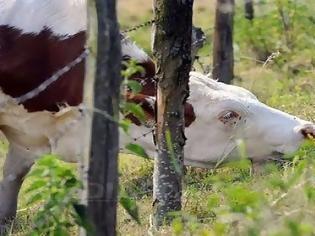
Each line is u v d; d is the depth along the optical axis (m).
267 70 21.70
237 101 13.23
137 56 12.91
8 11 13.21
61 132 13.17
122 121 8.77
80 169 8.75
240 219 8.70
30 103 13.04
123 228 11.68
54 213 8.88
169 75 11.34
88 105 8.56
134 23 22.75
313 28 23.00
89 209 8.67
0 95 13.15
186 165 13.59
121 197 9.52
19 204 14.37
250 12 23.78
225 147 13.25
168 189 11.50
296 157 10.07
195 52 16.02
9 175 13.67
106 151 8.60
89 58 8.54
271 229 8.38
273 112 13.46
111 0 8.47
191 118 13.19
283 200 9.11
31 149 13.55
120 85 8.70
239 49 23.12
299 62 22.00
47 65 12.97
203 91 13.26
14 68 12.99
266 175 12.44
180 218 10.22
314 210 9.04
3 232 13.15
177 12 11.18
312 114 16.89
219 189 11.88
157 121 11.55
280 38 23.12
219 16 18.83
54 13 13.12
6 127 13.50
